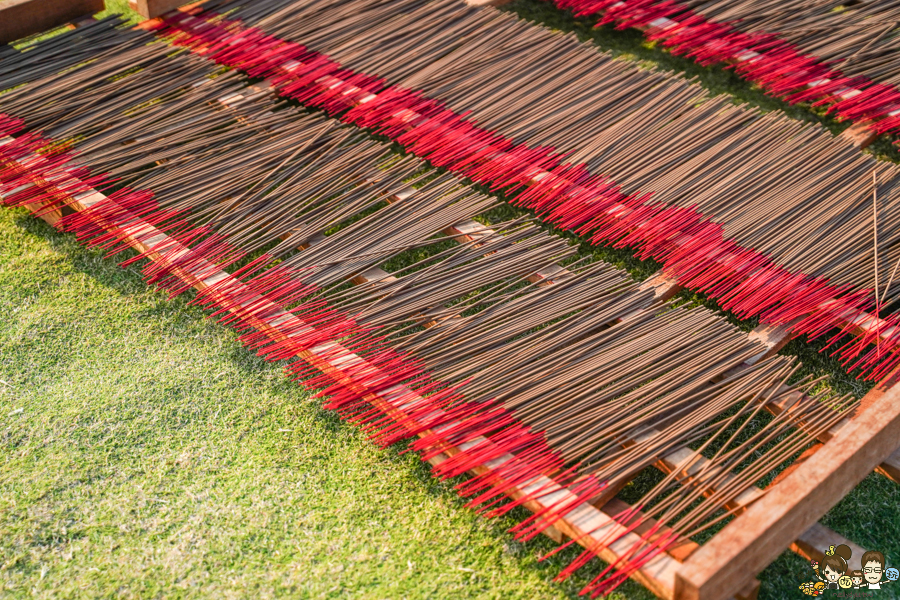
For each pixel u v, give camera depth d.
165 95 4.21
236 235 3.50
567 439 2.68
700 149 3.82
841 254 3.29
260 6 4.82
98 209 3.52
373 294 3.23
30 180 3.65
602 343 2.99
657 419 2.76
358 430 2.94
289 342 3.00
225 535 2.65
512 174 3.75
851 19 4.60
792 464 2.70
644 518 2.41
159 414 2.99
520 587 2.52
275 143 3.92
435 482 2.79
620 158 3.78
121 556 2.60
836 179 3.61
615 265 3.50
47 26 4.62
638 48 4.86
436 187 3.69
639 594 2.50
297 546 2.63
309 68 4.33
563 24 5.07
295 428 2.95
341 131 4.00
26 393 3.06
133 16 5.03
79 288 3.44
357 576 2.55
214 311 3.36
